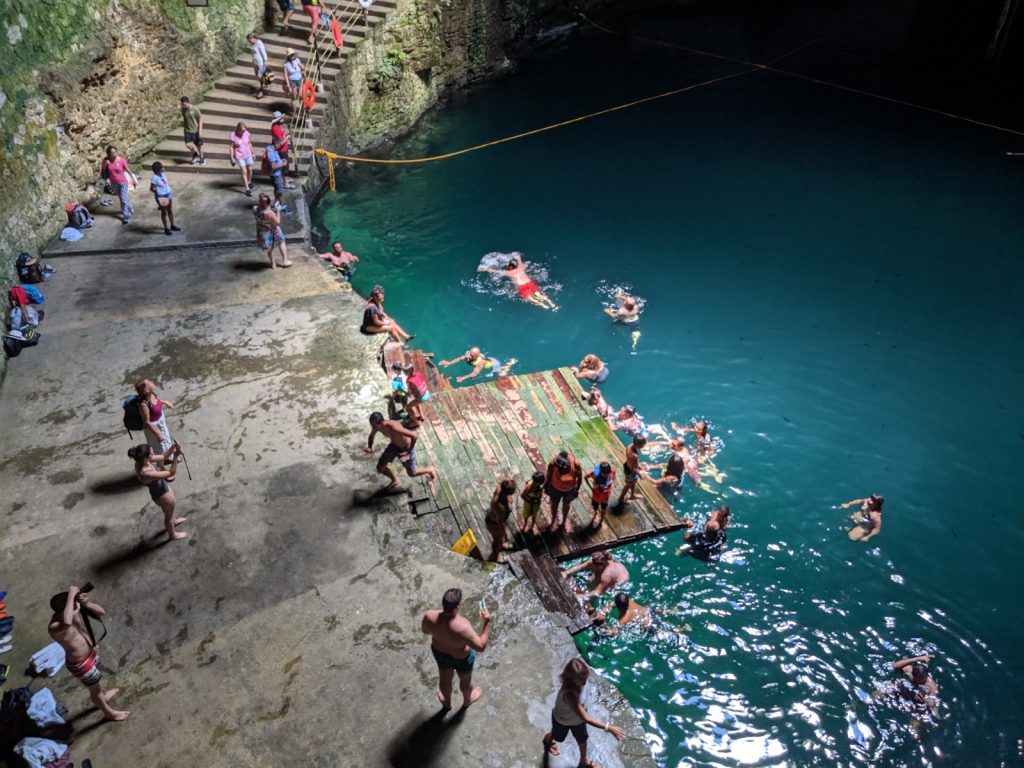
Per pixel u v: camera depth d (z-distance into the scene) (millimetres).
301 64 22031
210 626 8766
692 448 15109
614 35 37094
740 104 30812
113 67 17953
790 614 11836
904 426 15805
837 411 16203
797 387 16875
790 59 35000
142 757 7500
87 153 17688
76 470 10914
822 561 12734
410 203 23594
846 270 20781
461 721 7812
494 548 11188
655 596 11961
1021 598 12180
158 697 8039
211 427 11719
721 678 10883
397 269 20578
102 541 9812
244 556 9625
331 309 14766
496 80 32062
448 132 28047
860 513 13602
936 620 11750
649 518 12461
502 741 7641
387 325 14258
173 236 16891
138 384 10383
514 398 14750
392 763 7438
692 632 11445
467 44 30062
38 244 15930
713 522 12945
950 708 10531
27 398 12328
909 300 19562
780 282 20359
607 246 21828
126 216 17266
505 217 23109
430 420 14047
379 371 13031
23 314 13656
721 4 41250
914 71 33500
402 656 8453
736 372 17312
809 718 10406
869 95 31312
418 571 9461
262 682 8172
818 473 14633
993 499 14086
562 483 11109
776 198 24172
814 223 22844
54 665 8273
